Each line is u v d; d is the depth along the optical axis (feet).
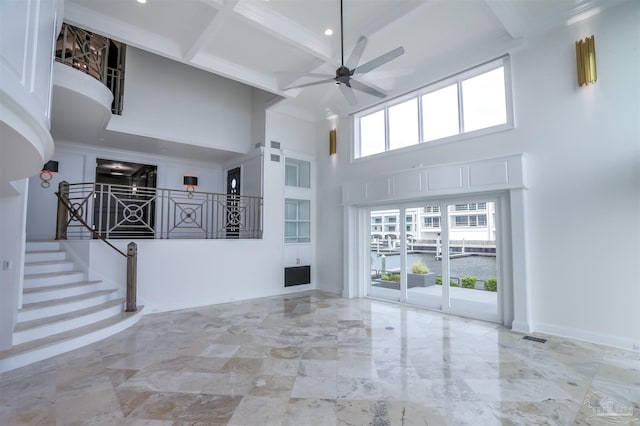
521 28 14.43
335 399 8.75
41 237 21.45
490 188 15.49
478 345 12.81
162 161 26.40
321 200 25.40
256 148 24.14
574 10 13.25
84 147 23.16
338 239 23.88
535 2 13.37
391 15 13.71
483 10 13.89
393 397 8.84
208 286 20.10
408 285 20.20
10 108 5.30
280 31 14.35
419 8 12.86
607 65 12.75
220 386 9.48
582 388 9.27
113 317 15.24
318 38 15.71
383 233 21.79
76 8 13.39
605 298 12.57
